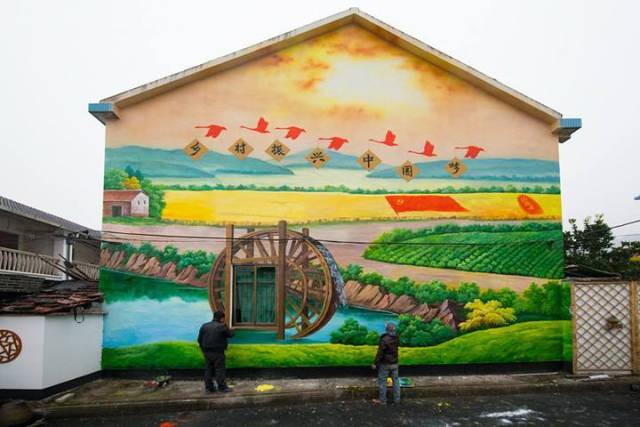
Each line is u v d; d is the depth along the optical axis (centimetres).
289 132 973
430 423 682
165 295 923
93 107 927
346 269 941
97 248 1889
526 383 859
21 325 772
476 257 960
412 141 987
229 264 932
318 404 787
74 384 837
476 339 941
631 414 717
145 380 899
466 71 986
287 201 954
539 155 997
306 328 923
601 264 1644
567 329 935
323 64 998
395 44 1009
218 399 775
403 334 933
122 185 944
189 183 951
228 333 836
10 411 682
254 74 985
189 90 973
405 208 966
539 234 973
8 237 1476
